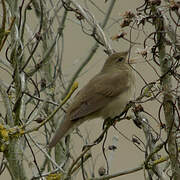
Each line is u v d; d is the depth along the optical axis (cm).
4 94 998
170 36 960
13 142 974
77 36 1609
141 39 1401
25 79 1095
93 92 1147
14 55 1015
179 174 966
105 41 1152
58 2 1201
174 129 972
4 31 920
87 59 1180
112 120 1148
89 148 971
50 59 1162
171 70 951
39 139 1213
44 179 1023
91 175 1050
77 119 1105
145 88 1067
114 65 1230
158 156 1062
